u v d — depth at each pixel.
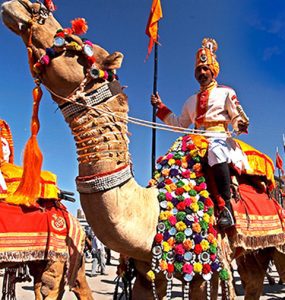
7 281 7.30
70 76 3.66
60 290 6.52
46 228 6.50
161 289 4.24
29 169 3.93
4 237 6.07
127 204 3.75
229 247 4.33
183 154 4.59
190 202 4.12
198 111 4.78
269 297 10.41
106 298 10.94
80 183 3.69
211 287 4.15
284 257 5.98
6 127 7.01
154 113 5.22
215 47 4.98
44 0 3.82
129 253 3.90
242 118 4.48
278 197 7.52
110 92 3.80
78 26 3.79
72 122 3.73
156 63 5.29
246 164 5.13
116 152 3.71
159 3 5.15
